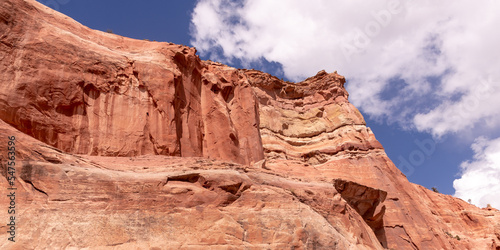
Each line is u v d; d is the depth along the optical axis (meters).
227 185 16.25
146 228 13.39
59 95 19.25
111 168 15.46
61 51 20.50
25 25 19.75
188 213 14.55
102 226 12.74
